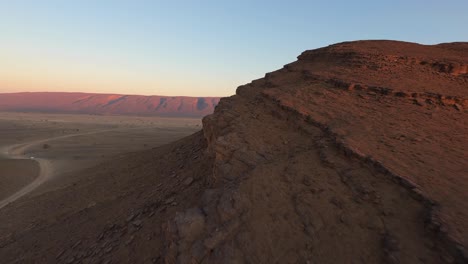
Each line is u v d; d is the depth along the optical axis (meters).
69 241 10.84
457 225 4.61
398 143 7.96
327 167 7.22
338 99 11.77
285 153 8.40
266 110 11.67
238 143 9.16
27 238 13.40
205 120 12.91
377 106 11.03
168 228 6.41
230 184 7.27
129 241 8.30
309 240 5.25
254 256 5.19
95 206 14.26
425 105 11.03
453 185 5.86
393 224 5.13
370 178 6.41
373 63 15.13
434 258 4.30
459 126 9.50
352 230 5.25
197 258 5.52
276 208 6.07
